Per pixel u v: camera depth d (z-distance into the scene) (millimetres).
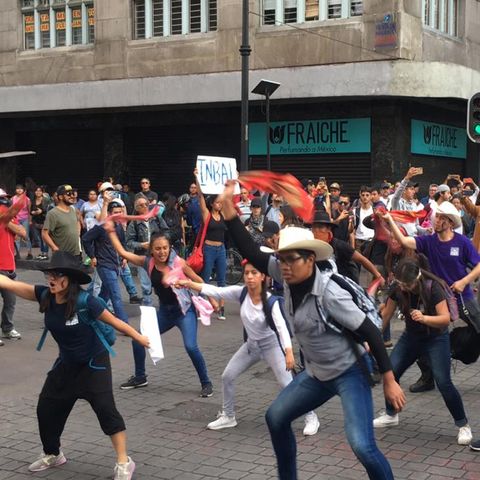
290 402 4320
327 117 19547
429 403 6852
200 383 7535
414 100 19109
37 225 18203
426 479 5070
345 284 4105
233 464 5406
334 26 18531
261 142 20422
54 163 24031
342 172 19531
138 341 5082
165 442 5879
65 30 22672
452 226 6652
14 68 23250
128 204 19188
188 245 15844
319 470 5250
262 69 19219
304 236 4055
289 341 5773
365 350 4250
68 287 4832
